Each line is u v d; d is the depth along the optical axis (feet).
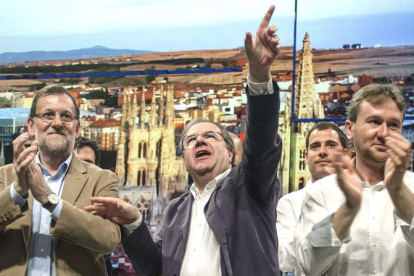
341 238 6.40
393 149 6.08
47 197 7.33
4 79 17.42
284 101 15.65
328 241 6.36
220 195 8.04
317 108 15.44
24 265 7.55
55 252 7.63
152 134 16.63
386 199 6.93
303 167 15.52
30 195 7.91
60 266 7.57
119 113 16.84
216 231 7.70
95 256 7.87
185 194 8.96
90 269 7.75
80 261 7.69
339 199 7.02
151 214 16.39
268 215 7.94
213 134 8.71
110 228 7.68
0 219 7.39
